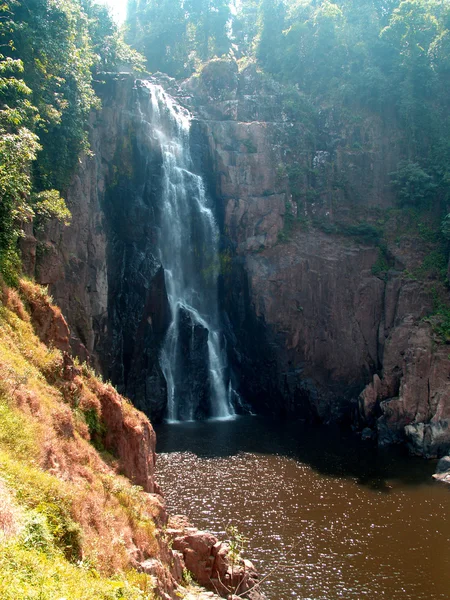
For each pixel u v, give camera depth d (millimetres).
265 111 55750
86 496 12078
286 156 52969
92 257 36219
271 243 49312
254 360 48625
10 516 8867
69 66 33469
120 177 44750
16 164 21734
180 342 46719
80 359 28156
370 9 61062
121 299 42688
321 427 43125
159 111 49688
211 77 59469
